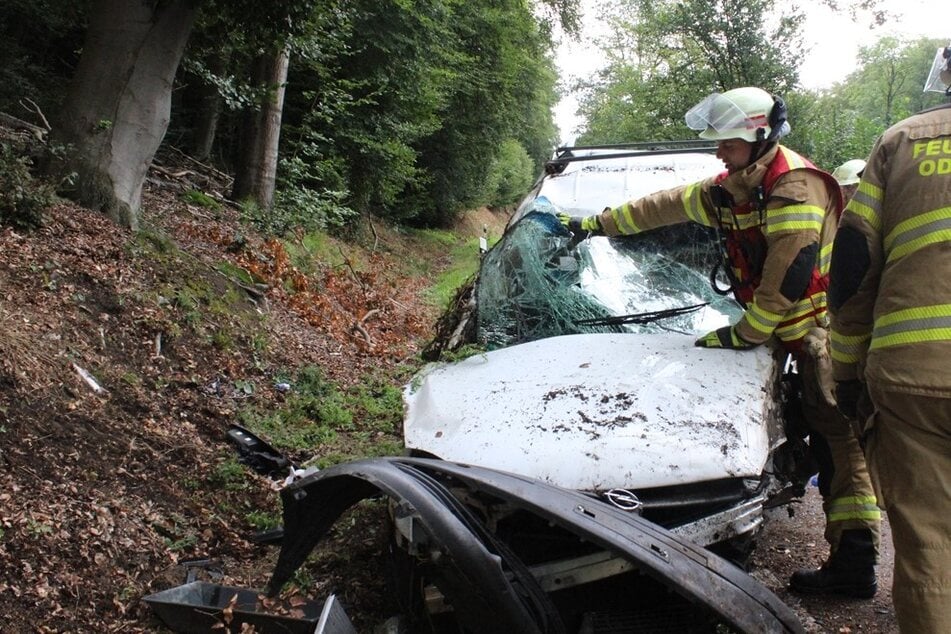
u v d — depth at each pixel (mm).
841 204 3256
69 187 6516
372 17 14586
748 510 2650
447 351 3879
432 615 2762
